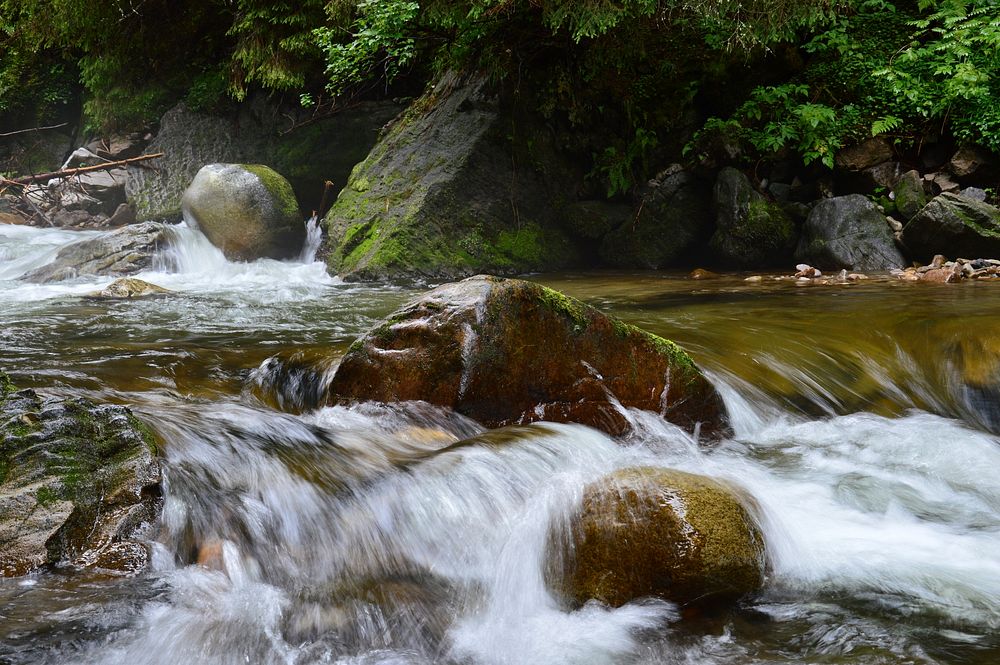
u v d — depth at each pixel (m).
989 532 3.83
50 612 2.79
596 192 12.17
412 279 10.70
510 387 4.62
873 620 3.05
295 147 15.16
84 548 3.10
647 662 2.80
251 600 3.03
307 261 12.38
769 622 3.04
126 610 2.84
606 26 10.16
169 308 8.03
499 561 3.38
